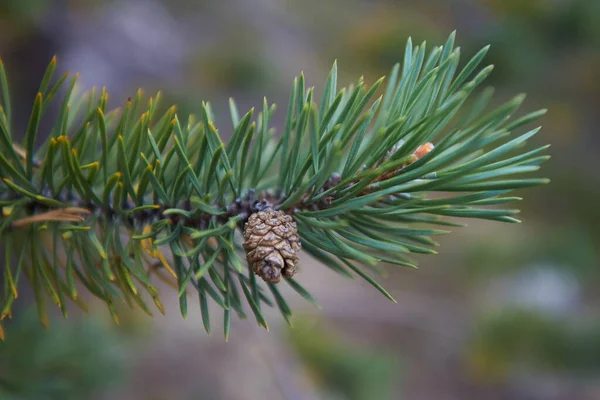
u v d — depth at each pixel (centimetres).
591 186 160
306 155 45
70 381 72
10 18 92
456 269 171
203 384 122
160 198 46
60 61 110
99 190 48
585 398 153
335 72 45
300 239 47
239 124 44
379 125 46
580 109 130
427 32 117
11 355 67
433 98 43
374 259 41
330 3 156
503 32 114
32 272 47
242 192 46
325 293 177
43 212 46
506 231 171
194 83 149
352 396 134
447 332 173
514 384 154
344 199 42
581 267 154
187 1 167
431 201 41
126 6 155
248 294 43
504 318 130
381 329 176
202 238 43
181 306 42
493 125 40
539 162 40
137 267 45
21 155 48
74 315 85
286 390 122
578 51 117
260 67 151
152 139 43
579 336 123
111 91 141
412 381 165
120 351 84
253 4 170
